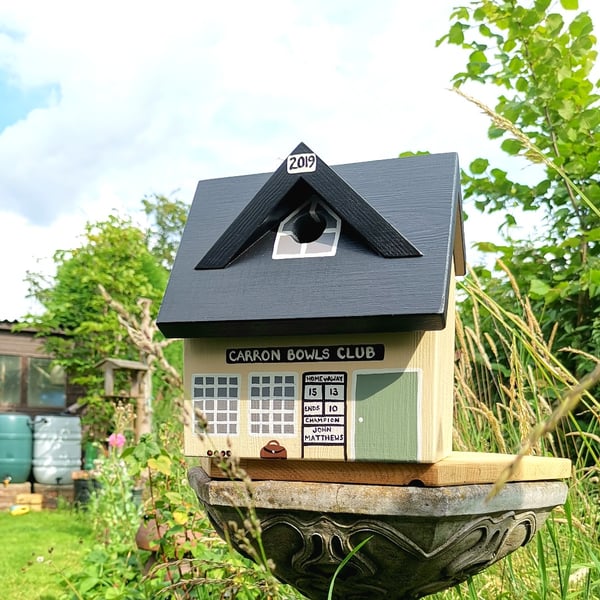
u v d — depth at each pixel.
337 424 1.68
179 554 2.88
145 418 7.20
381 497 1.59
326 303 1.64
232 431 1.77
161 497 3.08
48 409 10.94
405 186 1.85
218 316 1.72
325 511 1.64
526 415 2.34
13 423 9.63
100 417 8.82
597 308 3.66
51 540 6.64
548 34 3.93
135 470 3.03
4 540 6.66
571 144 3.74
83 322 9.04
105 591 3.05
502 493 1.66
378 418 1.65
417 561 1.65
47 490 9.70
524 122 3.93
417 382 1.63
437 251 1.65
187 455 1.81
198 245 1.95
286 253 1.80
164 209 21.16
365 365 1.67
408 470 1.64
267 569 1.56
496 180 4.04
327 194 1.72
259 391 1.75
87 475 8.66
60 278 9.70
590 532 2.21
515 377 2.60
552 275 3.95
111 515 5.45
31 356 10.84
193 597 2.60
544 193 4.03
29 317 9.53
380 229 1.68
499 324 3.83
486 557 1.75
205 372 1.80
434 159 1.89
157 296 9.76
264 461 1.76
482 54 4.07
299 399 1.72
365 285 1.65
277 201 1.77
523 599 2.10
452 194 1.79
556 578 2.30
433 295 1.57
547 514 1.92
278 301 1.69
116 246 9.62
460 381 2.77
